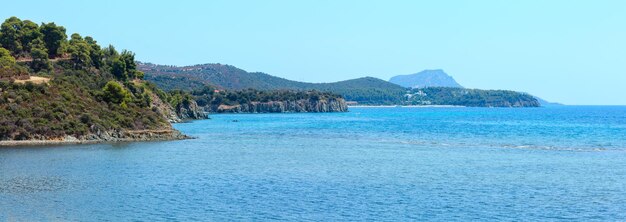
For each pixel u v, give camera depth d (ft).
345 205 184.44
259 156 323.78
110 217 165.58
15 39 617.21
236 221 163.22
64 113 395.96
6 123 364.99
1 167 255.70
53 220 160.97
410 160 307.17
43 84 425.28
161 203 183.93
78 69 610.65
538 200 194.80
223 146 386.73
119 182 221.25
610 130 587.27
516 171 262.88
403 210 178.70
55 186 210.38
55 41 636.48
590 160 309.22
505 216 172.35
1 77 426.92
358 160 306.55
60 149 333.21
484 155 335.06
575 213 176.55
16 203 180.65
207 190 206.80
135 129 428.56
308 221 164.35
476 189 214.28
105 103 452.76
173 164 278.05
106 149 339.16
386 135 519.60
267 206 181.57
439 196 200.23
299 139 466.29
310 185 220.23
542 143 424.05
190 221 162.61
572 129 608.19
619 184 226.79
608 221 167.12
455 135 516.32
